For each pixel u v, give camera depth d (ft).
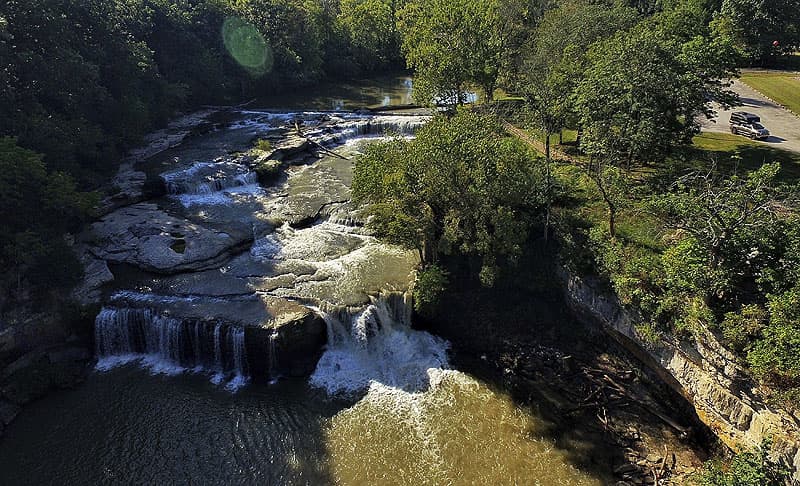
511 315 125.18
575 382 111.65
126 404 109.81
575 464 95.04
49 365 116.57
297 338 117.29
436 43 209.56
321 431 102.99
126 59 215.51
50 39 178.70
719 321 88.63
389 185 119.96
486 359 119.65
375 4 385.91
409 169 119.96
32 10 173.27
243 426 104.22
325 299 125.49
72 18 199.00
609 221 123.65
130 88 215.92
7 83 157.99
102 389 113.80
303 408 108.47
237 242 148.36
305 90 327.47
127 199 168.66
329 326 121.19
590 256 116.78
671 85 124.16
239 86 301.43
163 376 117.80
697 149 158.30
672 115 127.34
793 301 77.46
